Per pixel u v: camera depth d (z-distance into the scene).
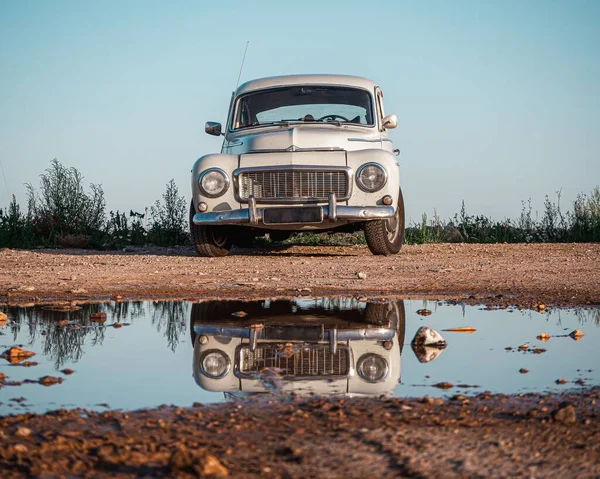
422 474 1.59
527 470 1.62
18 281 5.66
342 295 4.90
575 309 4.25
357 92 8.42
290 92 8.43
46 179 12.65
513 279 5.69
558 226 12.76
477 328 3.63
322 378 2.56
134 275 6.11
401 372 2.65
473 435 1.86
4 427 1.93
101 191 12.88
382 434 1.86
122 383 2.48
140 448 1.75
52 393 2.33
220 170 7.47
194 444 1.78
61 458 1.69
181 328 3.63
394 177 7.40
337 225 7.61
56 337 3.40
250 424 1.96
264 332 3.52
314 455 1.71
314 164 7.31
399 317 3.97
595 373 2.63
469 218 13.01
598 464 1.66
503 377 2.57
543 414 2.06
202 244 8.17
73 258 8.16
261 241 10.73
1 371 2.68
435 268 6.62
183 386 2.44
